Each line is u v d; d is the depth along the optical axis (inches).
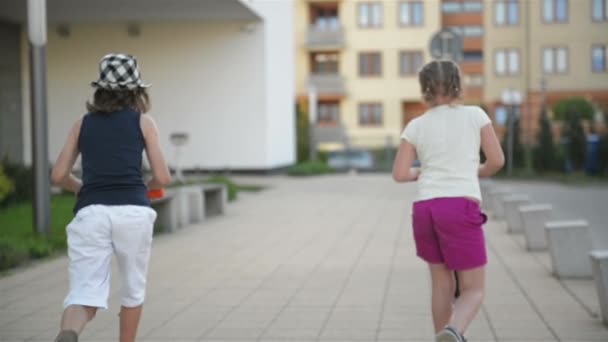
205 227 602.2
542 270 397.7
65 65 1144.2
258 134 1131.9
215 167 1140.5
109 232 199.0
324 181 1090.7
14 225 541.3
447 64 215.2
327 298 333.7
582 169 1259.8
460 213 203.9
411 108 2252.7
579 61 2101.4
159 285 369.4
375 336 268.1
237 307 318.3
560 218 677.9
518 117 1274.6
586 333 267.3
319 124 2213.3
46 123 483.8
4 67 1056.8
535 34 2116.1
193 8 997.8
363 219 647.1
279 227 598.2
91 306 195.6
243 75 1127.0
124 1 937.5
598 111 1705.2
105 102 205.9
